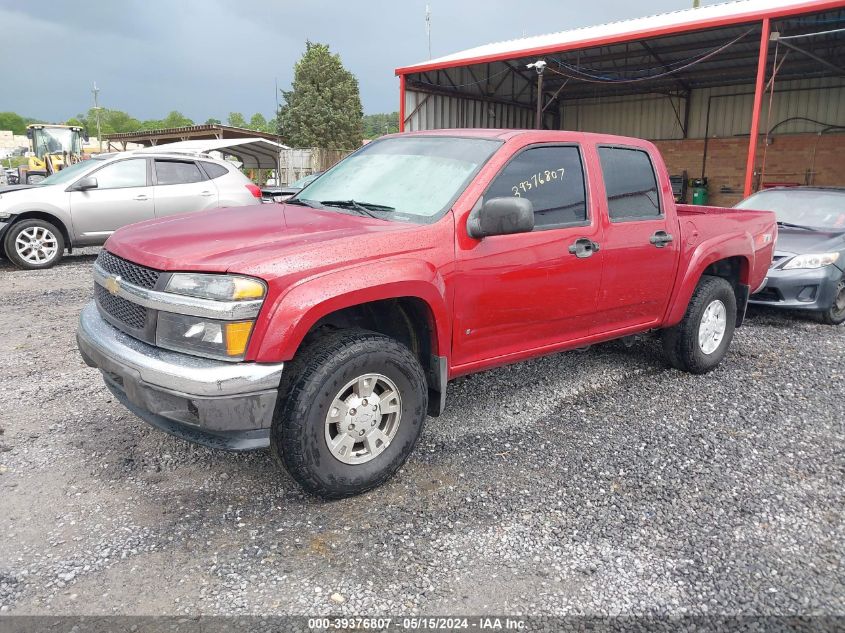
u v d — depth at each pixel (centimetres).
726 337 550
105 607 252
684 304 502
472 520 316
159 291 302
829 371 555
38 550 286
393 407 339
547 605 258
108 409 438
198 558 283
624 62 1998
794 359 589
